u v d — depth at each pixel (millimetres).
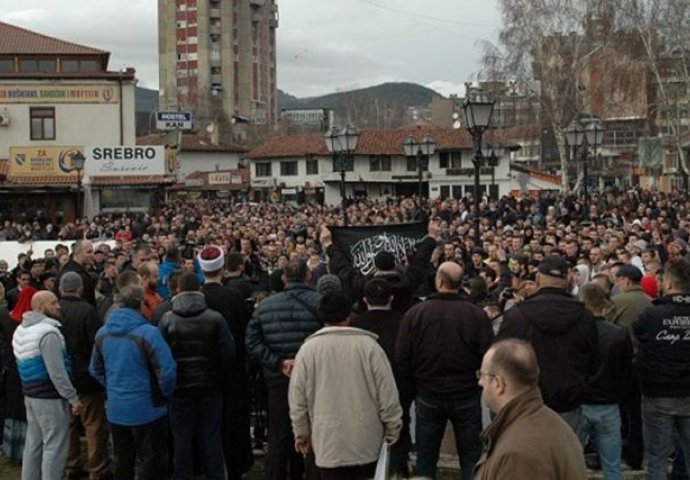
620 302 8180
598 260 13773
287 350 7215
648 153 55375
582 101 51562
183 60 140250
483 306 8805
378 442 6223
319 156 74000
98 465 8359
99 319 8273
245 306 8117
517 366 3791
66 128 44094
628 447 8391
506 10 52531
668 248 14336
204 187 75375
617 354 7047
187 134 86938
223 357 7414
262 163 77188
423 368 6809
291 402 6336
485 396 3906
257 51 150250
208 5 139000
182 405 7418
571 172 61438
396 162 73688
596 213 28891
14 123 43750
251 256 14641
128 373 7113
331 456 6121
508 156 70188
